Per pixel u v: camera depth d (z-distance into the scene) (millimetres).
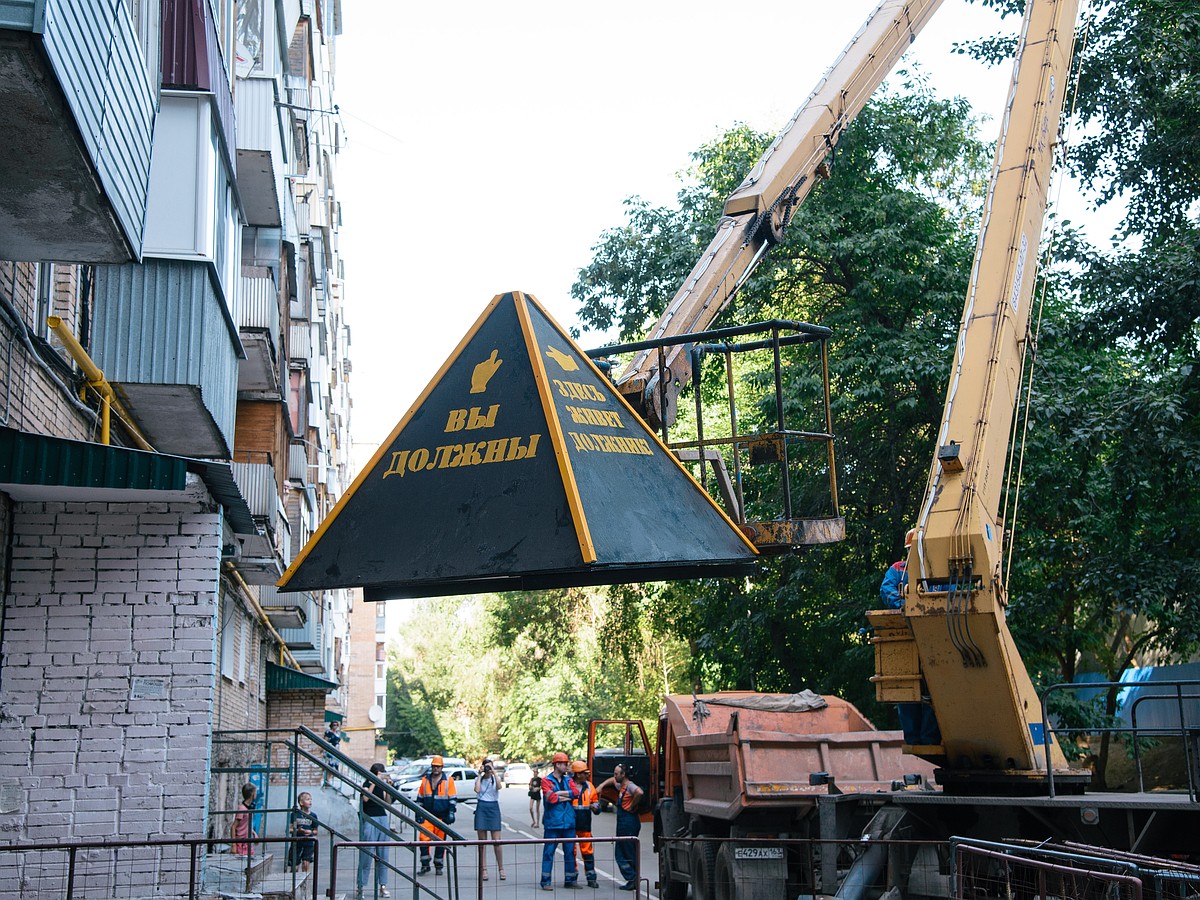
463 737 91188
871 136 25094
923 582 10266
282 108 18156
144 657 9375
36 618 9352
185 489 9562
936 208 24531
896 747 13414
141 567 9516
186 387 11211
